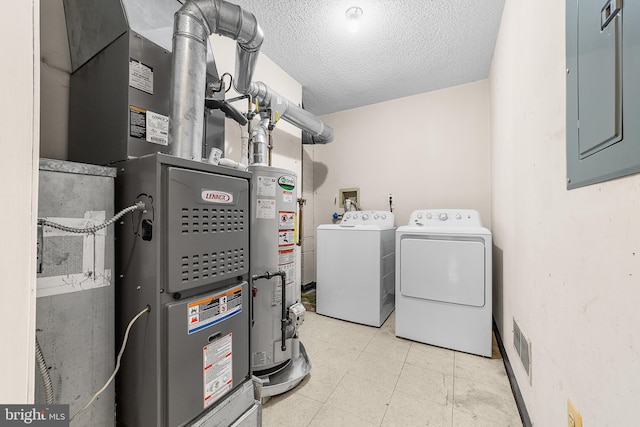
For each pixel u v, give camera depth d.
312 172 3.79
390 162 3.28
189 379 0.77
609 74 0.61
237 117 1.61
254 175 1.56
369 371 1.73
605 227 0.65
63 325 0.66
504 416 1.33
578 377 0.77
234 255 0.94
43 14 1.10
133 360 0.76
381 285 2.49
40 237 0.62
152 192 0.72
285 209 1.65
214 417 0.83
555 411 0.93
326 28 2.04
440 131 3.01
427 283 2.12
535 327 1.14
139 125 0.97
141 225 0.75
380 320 2.46
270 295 1.57
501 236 1.99
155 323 0.71
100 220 0.73
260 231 1.56
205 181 0.83
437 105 3.03
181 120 1.00
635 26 0.52
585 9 0.72
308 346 2.08
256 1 1.77
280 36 2.13
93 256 0.72
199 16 1.07
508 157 1.73
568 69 0.82
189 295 0.80
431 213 2.68
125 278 0.79
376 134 3.37
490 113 2.64
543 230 1.06
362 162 3.46
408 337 2.19
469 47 2.27
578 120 0.76
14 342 0.43
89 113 1.08
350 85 2.93
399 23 1.99
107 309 0.75
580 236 0.77
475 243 1.98
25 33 0.44
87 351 0.70
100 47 1.03
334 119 3.65
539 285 1.10
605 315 0.65
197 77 1.05
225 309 0.89
